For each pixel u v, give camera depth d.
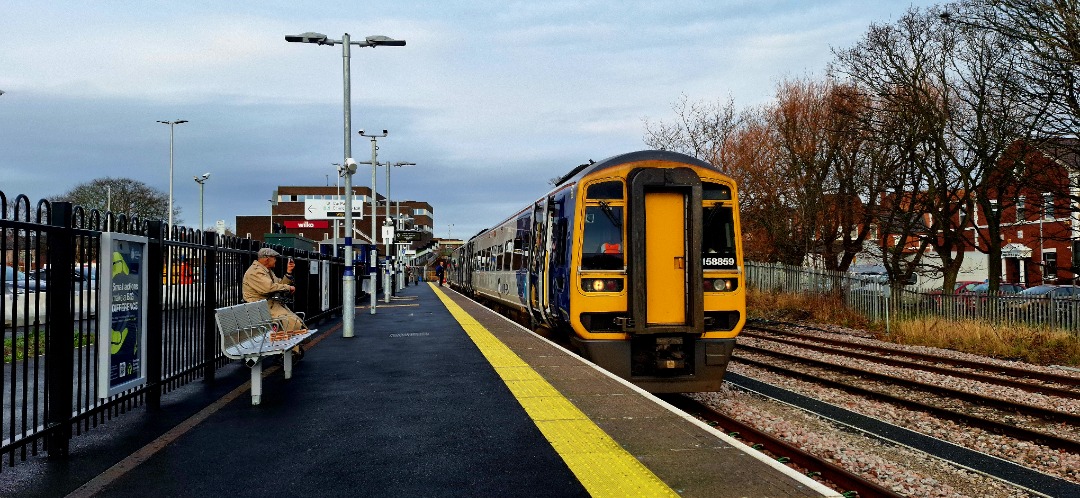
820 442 7.95
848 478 6.32
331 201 24.52
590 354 9.88
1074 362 14.32
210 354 9.15
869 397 10.75
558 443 5.68
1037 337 16.17
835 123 25.88
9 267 6.14
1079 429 8.71
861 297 23.61
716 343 9.82
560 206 11.06
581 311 9.81
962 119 21.41
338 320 18.97
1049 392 10.93
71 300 5.61
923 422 9.13
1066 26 16.05
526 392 7.91
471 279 32.44
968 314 19.59
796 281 28.05
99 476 4.97
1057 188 18.36
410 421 6.59
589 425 6.27
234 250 10.80
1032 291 25.97
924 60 21.58
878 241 28.12
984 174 20.75
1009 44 18.06
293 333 9.23
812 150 28.66
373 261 21.58
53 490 4.70
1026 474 6.96
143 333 6.83
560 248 10.69
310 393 8.02
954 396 10.72
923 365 13.43
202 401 7.64
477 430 6.20
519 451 5.50
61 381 5.50
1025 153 18.83
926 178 22.88
